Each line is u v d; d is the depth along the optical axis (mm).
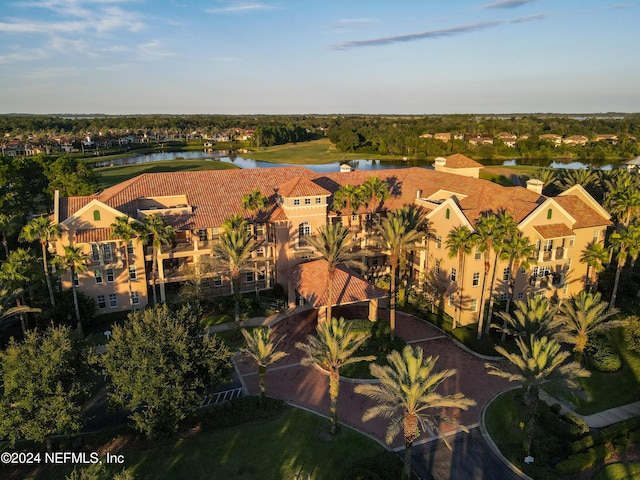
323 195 55688
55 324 45281
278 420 34875
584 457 31359
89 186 83750
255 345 35156
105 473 26484
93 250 48750
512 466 31188
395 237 43906
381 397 27594
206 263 51750
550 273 52469
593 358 43312
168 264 57562
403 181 66250
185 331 32281
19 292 43719
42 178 85625
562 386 37406
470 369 42312
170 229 48656
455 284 50531
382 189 58781
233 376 40906
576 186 55969
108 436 32312
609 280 55750
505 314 42438
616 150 182250
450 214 50625
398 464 30344
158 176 58094
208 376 33031
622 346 46438
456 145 195375
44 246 45219
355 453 31844
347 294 46531
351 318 51375
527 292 52219
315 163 189250
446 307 52562
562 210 50625
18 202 71250
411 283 58094
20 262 43156
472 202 53312
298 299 55219
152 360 30141
